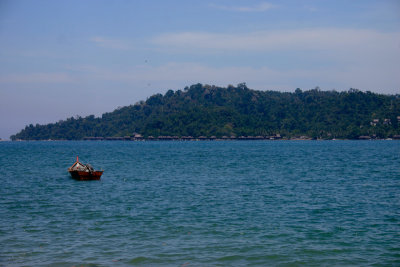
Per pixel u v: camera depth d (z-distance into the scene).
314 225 29.14
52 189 47.66
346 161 95.06
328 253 23.28
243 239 25.81
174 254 23.11
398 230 27.67
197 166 83.12
